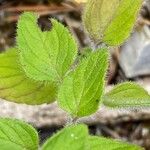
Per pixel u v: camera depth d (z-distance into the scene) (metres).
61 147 0.18
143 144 0.34
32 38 0.24
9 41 0.35
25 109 0.32
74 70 0.22
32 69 0.24
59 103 0.22
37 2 0.36
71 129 0.18
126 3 0.25
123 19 0.25
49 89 0.27
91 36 0.25
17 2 0.36
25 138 0.21
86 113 0.22
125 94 0.24
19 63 0.25
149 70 0.35
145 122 0.34
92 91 0.21
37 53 0.24
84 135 0.18
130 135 0.34
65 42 0.24
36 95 0.27
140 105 0.24
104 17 0.25
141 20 0.35
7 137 0.21
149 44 0.34
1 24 0.36
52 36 0.24
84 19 0.25
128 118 0.34
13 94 0.27
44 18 0.36
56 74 0.24
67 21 0.36
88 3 0.25
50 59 0.24
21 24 0.24
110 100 0.24
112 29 0.25
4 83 0.26
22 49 0.24
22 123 0.21
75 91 0.22
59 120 0.33
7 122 0.21
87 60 0.21
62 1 0.36
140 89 0.24
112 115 0.33
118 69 0.35
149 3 0.36
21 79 0.27
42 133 0.33
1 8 0.36
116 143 0.21
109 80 0.35
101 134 0.34
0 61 0.26
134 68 0.35
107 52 0.21
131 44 0.35
